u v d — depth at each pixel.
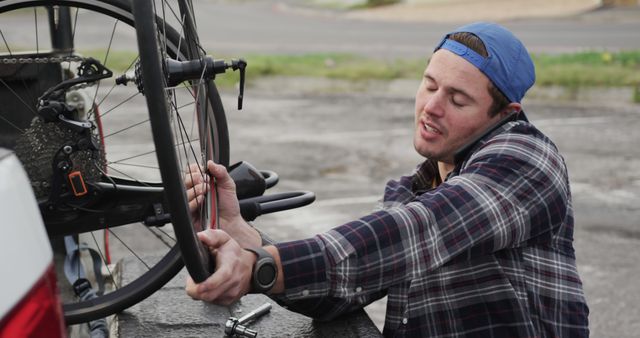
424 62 13.30
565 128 8.70
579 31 20.64
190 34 2.07
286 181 6.36
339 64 13.19
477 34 2.01
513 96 2.02
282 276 1.73
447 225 1.85
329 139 7.96
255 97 10.55
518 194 1.91
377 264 1.79
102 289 2.65
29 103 2.44
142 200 2.38
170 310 2.46
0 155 1.24
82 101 2.52
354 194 6.04
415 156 7.29
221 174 1.88
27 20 15.87
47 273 1.20
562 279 2.01
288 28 23.73
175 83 1.90
